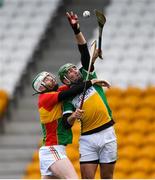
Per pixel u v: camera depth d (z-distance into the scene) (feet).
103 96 71.20
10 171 134.00
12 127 143.02
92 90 70.49
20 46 162.09
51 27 165.78
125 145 132.67
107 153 70.79
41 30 165.58
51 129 71.10
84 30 161.17
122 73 149.69
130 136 134.31
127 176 126.11
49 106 70.49
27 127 142.82
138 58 152.97
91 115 70.23
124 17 164.35
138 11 165.37
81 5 170.09
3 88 150.61
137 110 140.05
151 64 151.02
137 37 158.40
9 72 155.22
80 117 68.54
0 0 174.70
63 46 159.94
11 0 175.83
